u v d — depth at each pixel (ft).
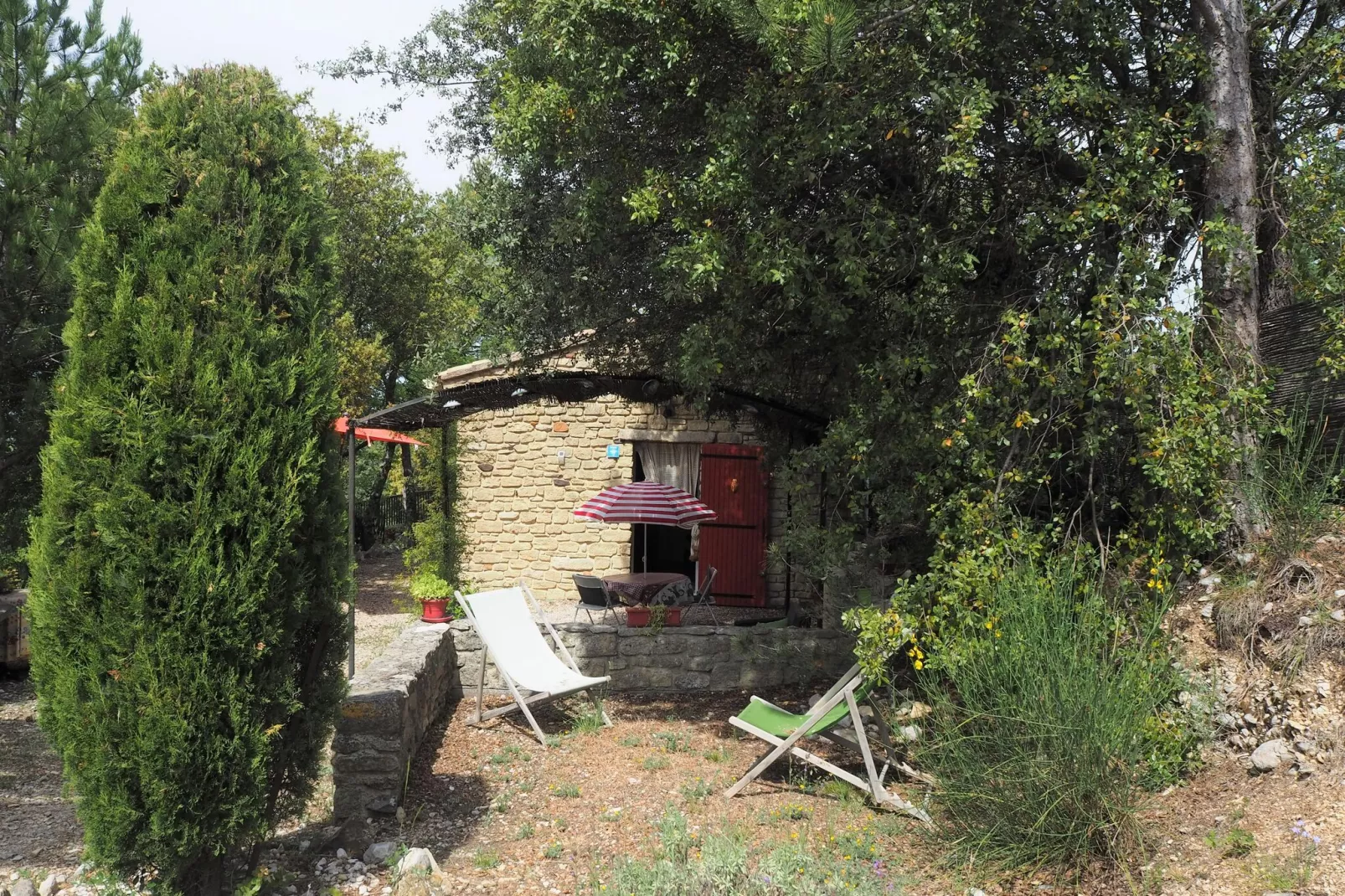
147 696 12.33
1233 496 18.10
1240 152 19.62
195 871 13.41
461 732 24.08
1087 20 19.72
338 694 14.89
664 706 27.04
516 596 26.50
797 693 28.14
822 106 19.02
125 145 13.23
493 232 29.07
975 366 19.70
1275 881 11.96
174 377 12.64
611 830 17.21
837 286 21.08
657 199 20.61
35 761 22.48
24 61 24.45
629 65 20.27
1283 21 22.40
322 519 14.16
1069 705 14.05
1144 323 17.22
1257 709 15.71
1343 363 17.47
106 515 12.27
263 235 13.61
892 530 22.20
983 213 21.06
